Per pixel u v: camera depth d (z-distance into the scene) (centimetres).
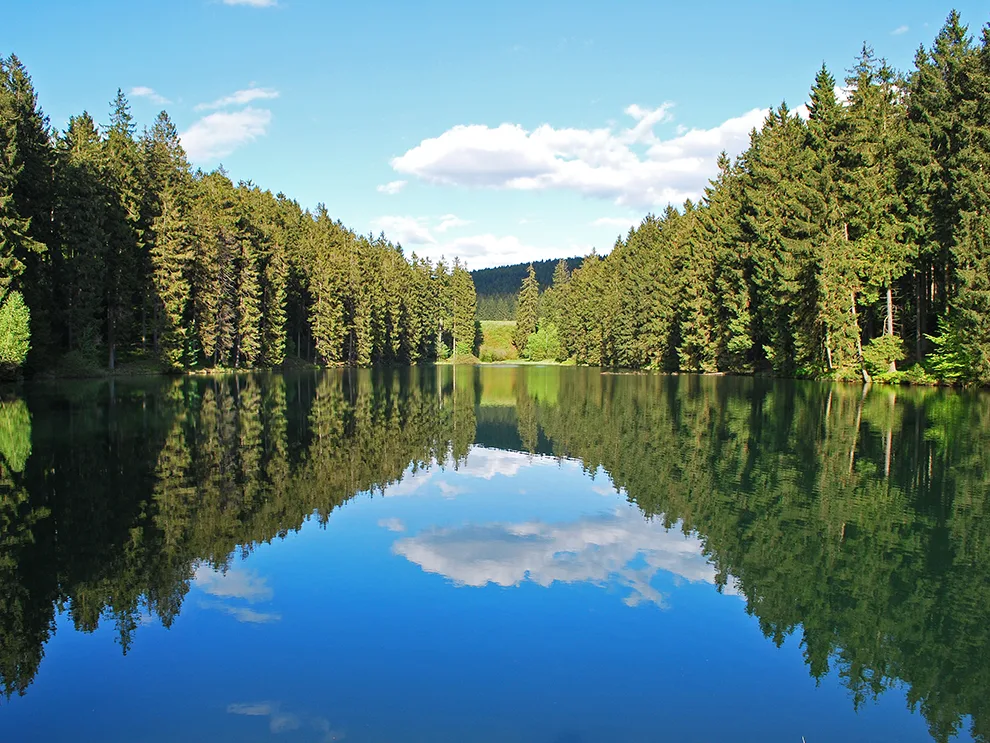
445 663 662
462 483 1476
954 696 612
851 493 1312
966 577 890
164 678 631
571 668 654
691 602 817
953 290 3428
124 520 1143
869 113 3925
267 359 6619
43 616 766
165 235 4975
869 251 3681
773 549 1007
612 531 1106
